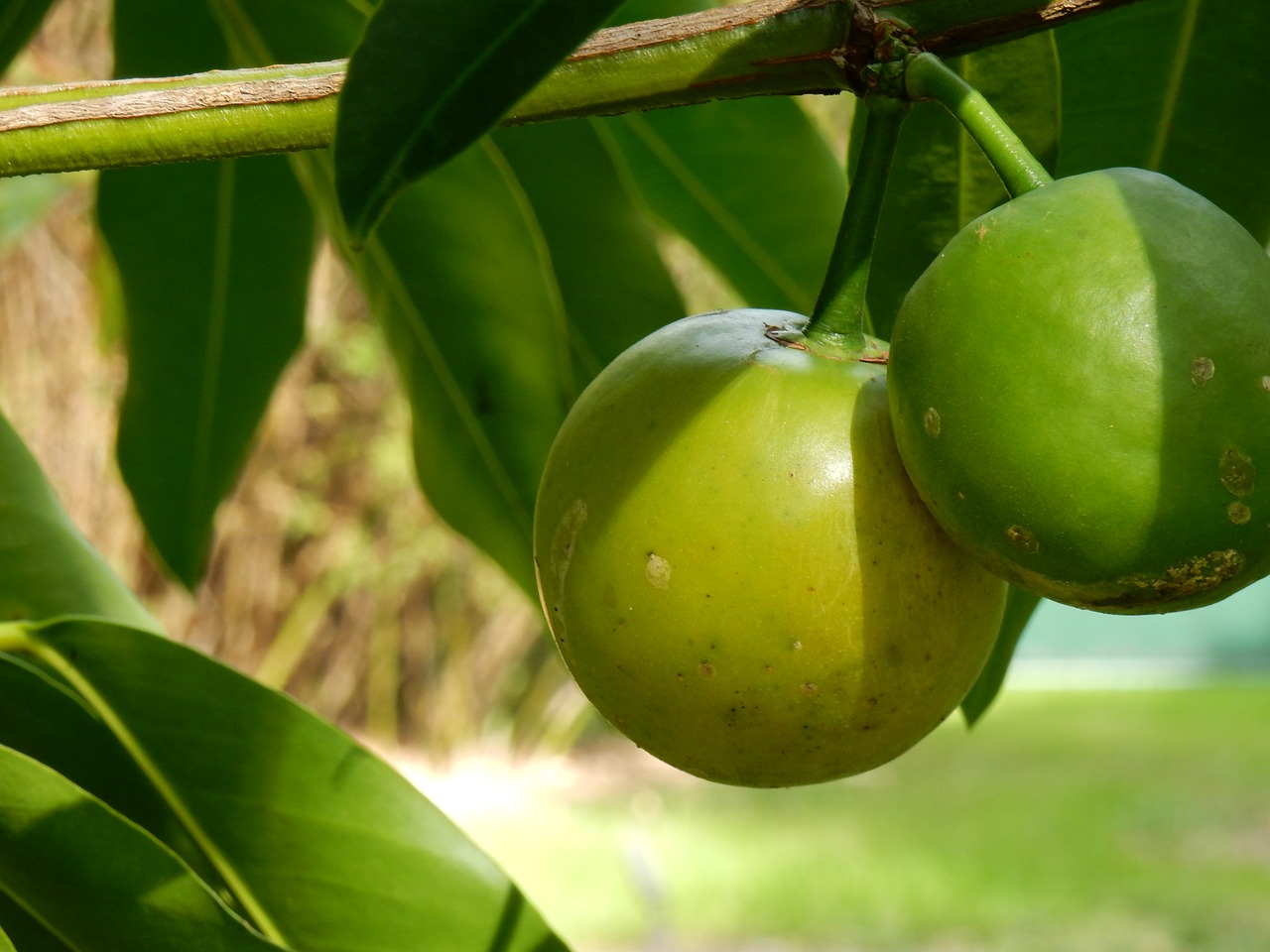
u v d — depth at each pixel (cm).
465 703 286
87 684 48
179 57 57
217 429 62
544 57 37
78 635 47
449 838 48
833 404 41
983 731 346
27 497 54
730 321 43
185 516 62
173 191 59
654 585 41
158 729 48
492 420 59
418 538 261
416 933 48
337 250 60
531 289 58
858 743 42
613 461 41
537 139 55
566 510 42
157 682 48
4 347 203
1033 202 38
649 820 253
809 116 56
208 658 47
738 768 42
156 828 49
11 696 48
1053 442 37
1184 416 37
